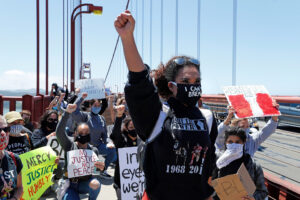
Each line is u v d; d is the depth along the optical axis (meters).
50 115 4.48
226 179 1.80
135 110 1.12
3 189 2.26
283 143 3.29
